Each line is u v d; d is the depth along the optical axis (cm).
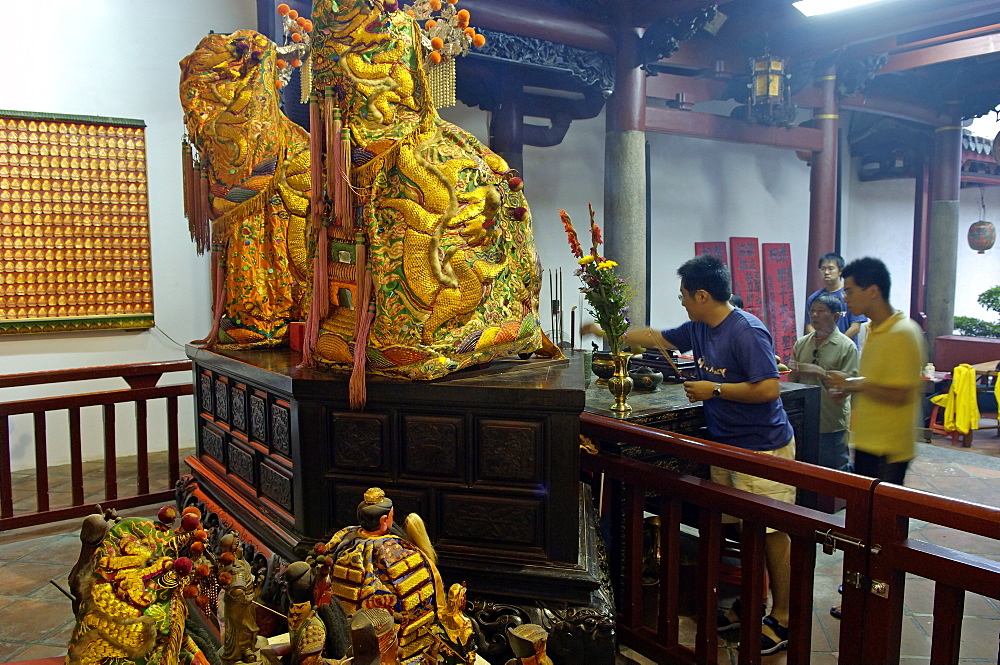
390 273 221
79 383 564
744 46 819
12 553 357
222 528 273
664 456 341
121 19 561
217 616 170
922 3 709
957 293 1512
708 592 236
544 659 126
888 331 332
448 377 234
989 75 958
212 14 600
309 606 121
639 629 266
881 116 1112
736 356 305
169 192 592
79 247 561
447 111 765
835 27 765
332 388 227
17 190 536
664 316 969
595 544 241
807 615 207
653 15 628
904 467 335
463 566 218
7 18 521
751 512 217
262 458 272
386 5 225
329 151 228
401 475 228
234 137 325
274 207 329
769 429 310
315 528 234
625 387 334
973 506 167
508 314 259
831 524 195
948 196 1059
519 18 579
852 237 1253
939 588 172
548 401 211
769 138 868
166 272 596
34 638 275
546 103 787
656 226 952
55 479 502
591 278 329
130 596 103
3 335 535
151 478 500
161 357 598
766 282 1071
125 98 568
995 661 290
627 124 672
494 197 227
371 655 103
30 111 533
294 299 337
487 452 220
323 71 231
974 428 717
